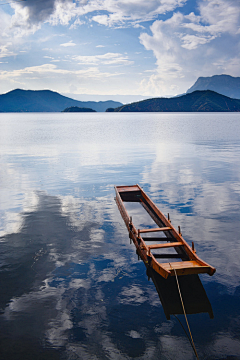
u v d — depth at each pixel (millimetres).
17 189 16219
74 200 14180
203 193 15172
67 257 8375
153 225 11117
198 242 9266
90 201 14031
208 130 70250
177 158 27344
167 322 5715
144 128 81250
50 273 7496
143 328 5555
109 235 10000
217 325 5613
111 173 20641
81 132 67250
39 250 8805
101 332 5441
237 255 8391
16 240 9523
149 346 5129
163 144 40219
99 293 6641
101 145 39500
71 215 12008
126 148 35938
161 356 4922
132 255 8547
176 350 5047
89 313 5957
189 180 18250
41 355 4926
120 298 6457
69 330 5488
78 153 31406
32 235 9930
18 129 80375
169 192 15422
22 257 8352
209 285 6906
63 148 36219
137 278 7297
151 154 30219
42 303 6266
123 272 7570
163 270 6500
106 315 5902
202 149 34250
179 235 8641
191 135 55656
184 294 6578
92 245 9188
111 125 101375
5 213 12195
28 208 12891
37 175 19984
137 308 6125
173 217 11602
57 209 12766
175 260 8195
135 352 5000
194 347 5109
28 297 6477
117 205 13445
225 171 20969
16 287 6855
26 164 24391
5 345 5125
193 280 7133
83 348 5078
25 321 5711
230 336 5348
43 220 11398
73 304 6238
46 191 15820
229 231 10141
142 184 17297
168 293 6621
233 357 4898
